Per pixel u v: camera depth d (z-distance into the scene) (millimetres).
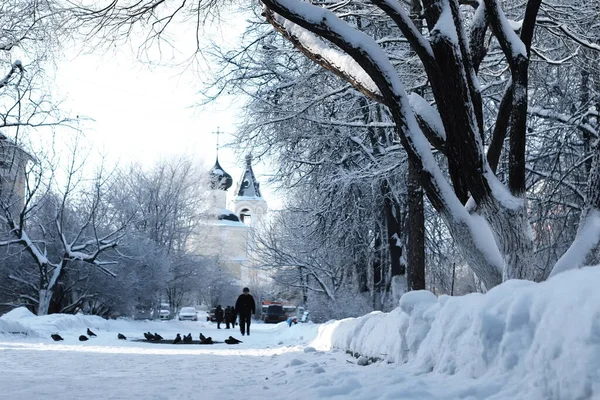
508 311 6355
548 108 25953
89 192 50438
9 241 41000
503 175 25641
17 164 39375
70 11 13805
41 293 42094
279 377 10344
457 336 7398
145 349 19906
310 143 28812
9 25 24203
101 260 49562
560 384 5109
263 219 51031
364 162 29094
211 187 77062
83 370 11992
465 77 11203
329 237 33094
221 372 11867
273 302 90438
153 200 66562
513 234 11406
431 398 6184
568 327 5262
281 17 13398
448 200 11805
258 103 26875
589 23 21422
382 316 12141
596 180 11617
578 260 11320
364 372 8719
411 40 11320
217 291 92750
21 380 9797
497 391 5910
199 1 14836
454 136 11375
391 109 12062
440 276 34562
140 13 13930
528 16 12250
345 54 13000
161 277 53000
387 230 31234
